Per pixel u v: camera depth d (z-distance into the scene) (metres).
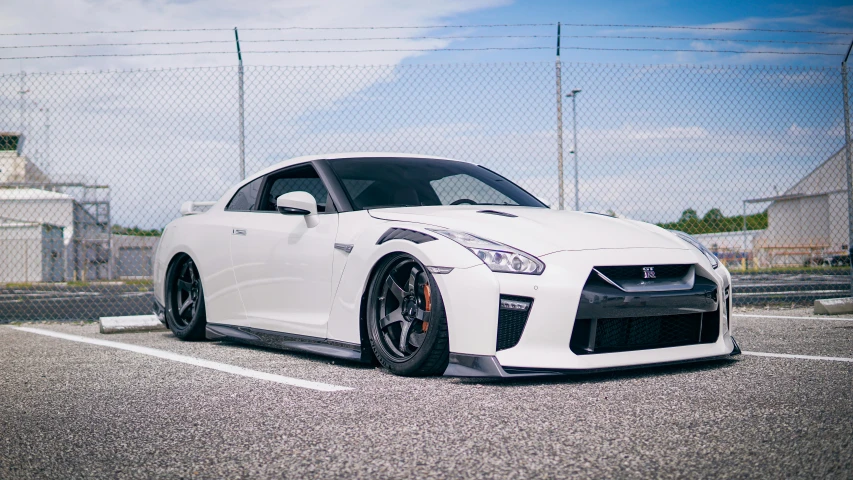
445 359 2.74
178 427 2.04
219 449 1.79
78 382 2.83
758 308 6.09
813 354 3.21
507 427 1.93
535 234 2.80
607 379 2.64
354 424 2.01
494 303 2.59
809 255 20.83
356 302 3.04
